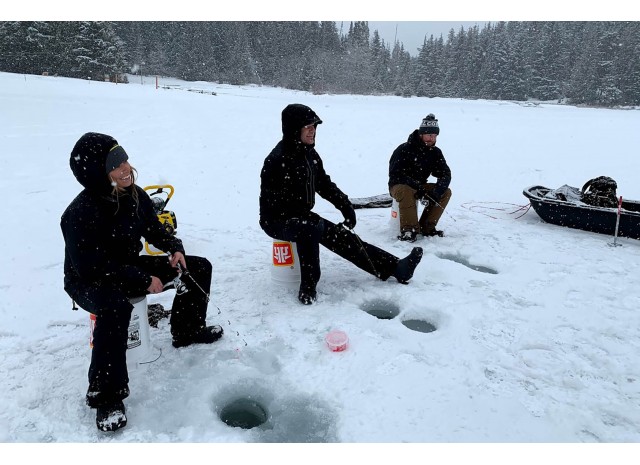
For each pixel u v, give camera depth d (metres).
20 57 46.72
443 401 2.71
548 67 70.88
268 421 2.62
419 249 4.03
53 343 3.28
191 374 2.92
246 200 7.20
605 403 2.68
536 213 6.42
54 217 6.03
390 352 3.17
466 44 81.75
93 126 12.77
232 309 3.77
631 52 60.44
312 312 3.73
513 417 2.59
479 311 3.71
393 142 12.38
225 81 72.06
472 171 9.52
